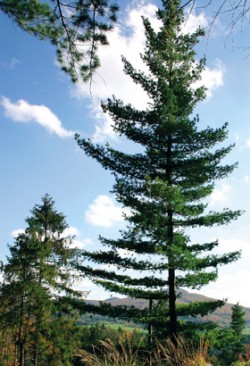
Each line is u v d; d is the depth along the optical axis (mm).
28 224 27359
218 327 17625
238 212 18359
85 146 19469
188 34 20219
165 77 20500
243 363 8633
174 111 19250
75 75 7016
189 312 17750
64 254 27422
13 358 25938
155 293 18859
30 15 6629
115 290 18609
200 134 18484
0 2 6625
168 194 16562
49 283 26312
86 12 6086
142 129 19672
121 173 19906
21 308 24922
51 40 6973
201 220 18234
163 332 16828
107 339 6082
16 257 25859
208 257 18562
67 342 24156
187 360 6191
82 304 19438
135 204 18281
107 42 6398
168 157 19078
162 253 16391
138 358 6320
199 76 20938
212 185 18375
